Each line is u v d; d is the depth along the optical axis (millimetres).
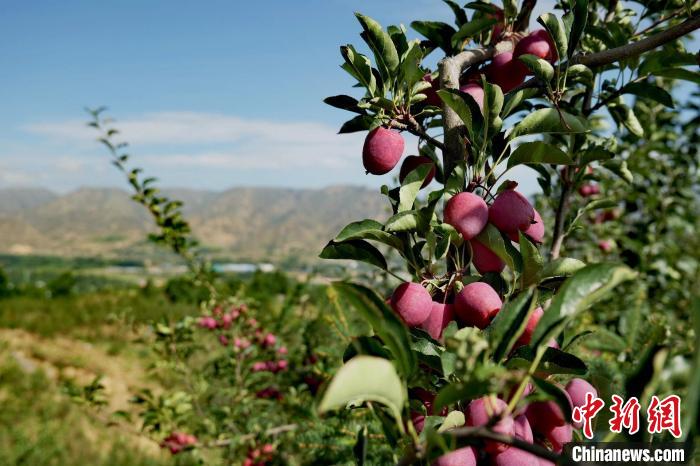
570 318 888
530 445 800
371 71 1510
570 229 2055
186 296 19094
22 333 16125
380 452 2371
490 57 1614
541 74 1480
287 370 4457
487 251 1299
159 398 4129
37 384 10641
